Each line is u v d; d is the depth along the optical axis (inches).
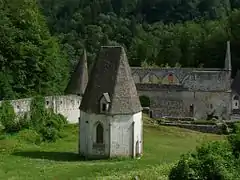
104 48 1999.3
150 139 2508.6
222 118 3651.6
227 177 1237.1
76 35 5816.9
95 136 1956.2
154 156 2032.5
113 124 1935.3
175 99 3700.8
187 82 3720.5
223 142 1421.0
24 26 2915.8
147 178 1514.5
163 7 6924.2
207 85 3688.5
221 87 3671.3
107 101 1925.4
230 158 1332.4
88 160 1919.3
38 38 2940.5
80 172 1642.5
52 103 2608.3
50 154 2000.5
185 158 1295.5
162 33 5910.4
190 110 3695.9
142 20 6850.4
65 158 1932.8
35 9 3164.4
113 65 1968.5
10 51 2770.7
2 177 1552.7
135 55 5526.6
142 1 7066.9
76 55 5241.1
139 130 2022.6
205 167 1259.2
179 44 5472.4
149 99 3727.9
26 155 1940.2
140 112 2027.6
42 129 2335.1
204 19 6294.3
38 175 1592.0
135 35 6077.8
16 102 2338.8
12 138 2167.8
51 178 1556.3
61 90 3260.3
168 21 6761.8
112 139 1939.0
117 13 6953.7
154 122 3014.3
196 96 3686.0
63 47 4803.2
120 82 1953.7
